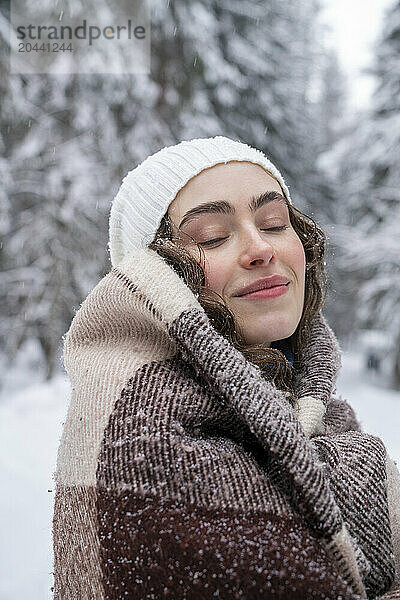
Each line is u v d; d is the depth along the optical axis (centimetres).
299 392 113
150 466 83
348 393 1223
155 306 93
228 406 90
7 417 782
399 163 1362
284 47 1407
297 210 137
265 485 84
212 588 74
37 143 980
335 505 82
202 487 82
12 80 905
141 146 991
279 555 76
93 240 1012
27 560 338
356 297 1430
